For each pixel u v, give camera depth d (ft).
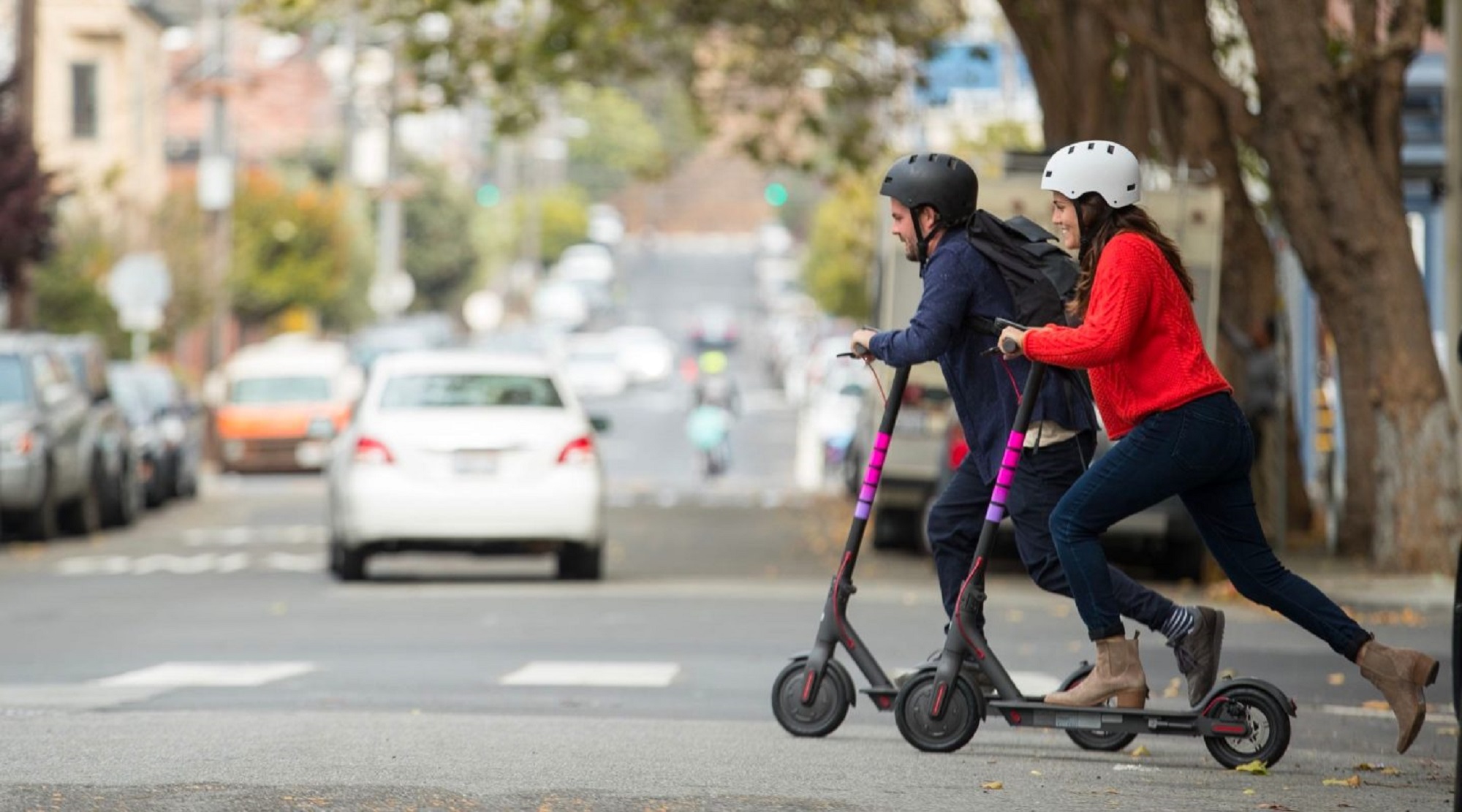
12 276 293.64
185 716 92.02
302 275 623.77
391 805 64.75
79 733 84.28
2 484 234.38
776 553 229.45
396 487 176.45
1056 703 76.74
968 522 80.69
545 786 69.67
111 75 591.78
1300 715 100.83
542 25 261.85
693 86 293.84
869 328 80.12
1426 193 307.58
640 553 228.22
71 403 254.47
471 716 93.50
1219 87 183.93
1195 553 189.37
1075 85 238.07
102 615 155.63
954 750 77.97
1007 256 78.48
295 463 402.52
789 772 73.72
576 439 179.73
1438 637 146.10
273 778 70.49
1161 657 124.36
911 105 309.01
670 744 81.87
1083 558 75.51
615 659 124.16
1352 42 189.37
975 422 79.20
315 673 116.47
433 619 149.18
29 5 294.46
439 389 180.45
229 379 411.13
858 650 82.43
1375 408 182.91
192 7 649.20
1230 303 229.86
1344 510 209.56
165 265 470.80
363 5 261.03
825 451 397.80
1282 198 183.83
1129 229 74.49
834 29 281.95
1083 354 73.46
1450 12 188.96
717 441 387.75
